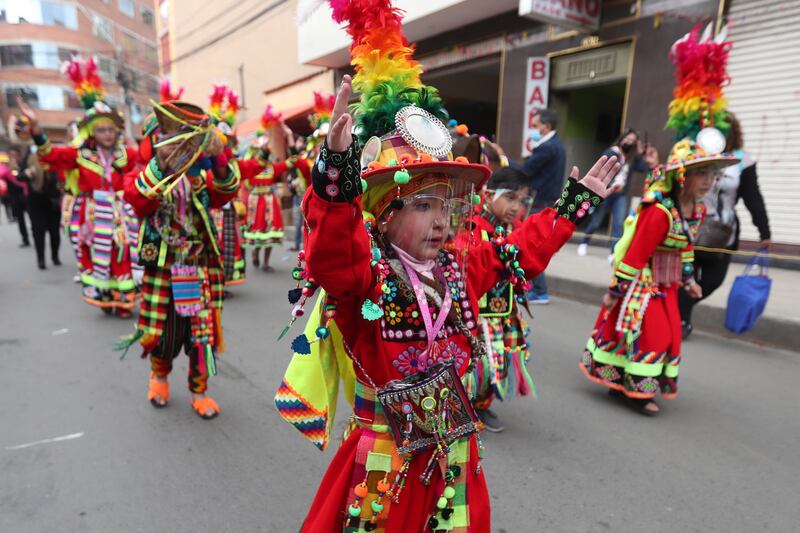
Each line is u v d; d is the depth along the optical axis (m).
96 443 2.94
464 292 1.49
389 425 1.37
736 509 2.46
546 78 9.39
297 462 2.79
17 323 5.21
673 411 3.46
